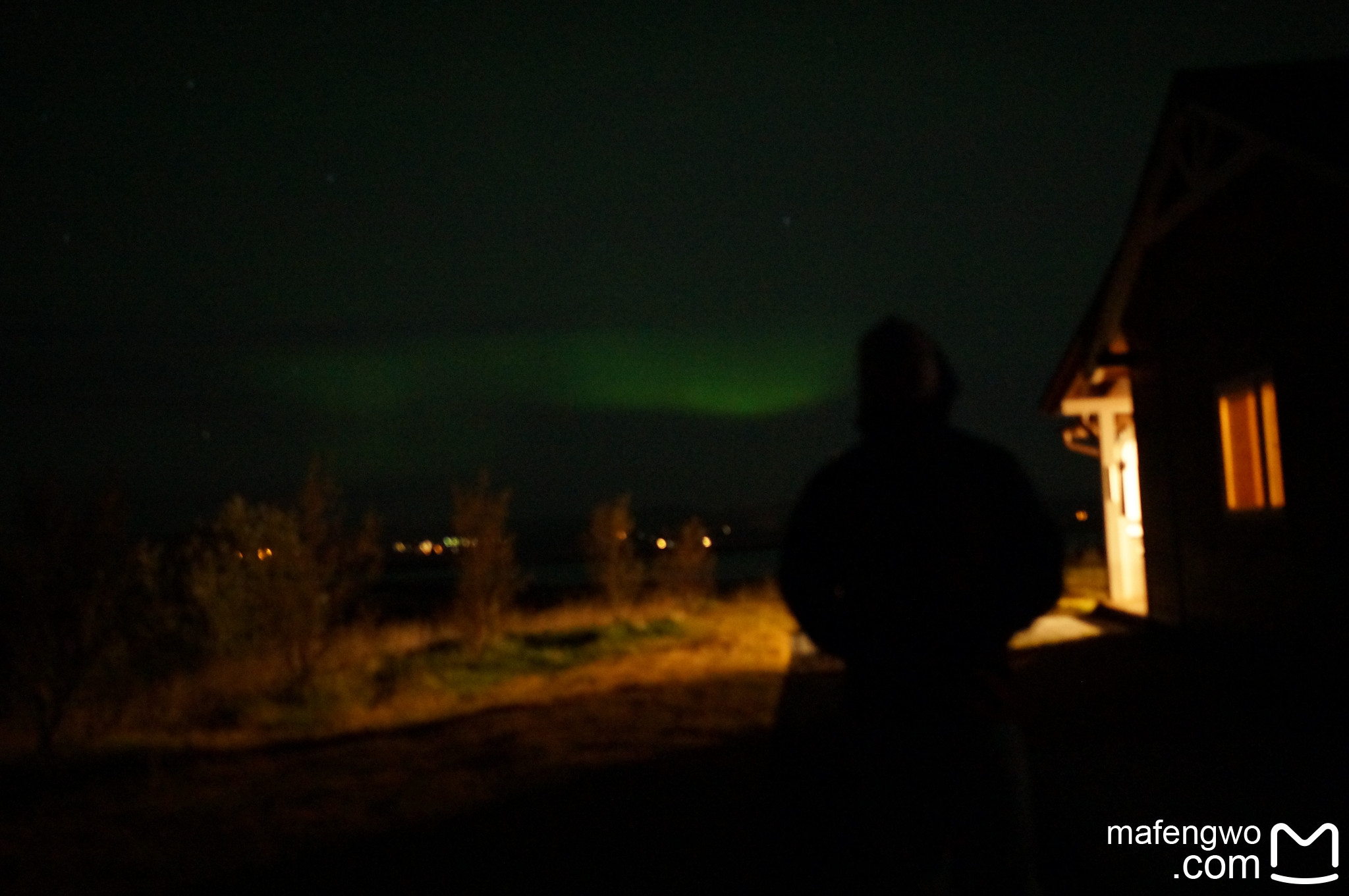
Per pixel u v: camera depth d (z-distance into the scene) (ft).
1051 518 8.06
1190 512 35.73
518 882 15.83
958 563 7.84
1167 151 34.01
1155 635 37.78
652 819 18.61
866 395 8.21
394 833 18.72
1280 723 22.36
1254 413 30.58
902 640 7.82
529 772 22.80
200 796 22.21
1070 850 15.76
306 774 24.06
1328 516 25.93
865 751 7.88
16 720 28.58
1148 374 39.88
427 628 56.39
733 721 27.55
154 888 16.33
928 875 7.88
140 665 30.32
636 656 44.96
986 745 7.70
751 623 56.18
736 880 15.06
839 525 8.11
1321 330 25.93
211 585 36.04
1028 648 37.58
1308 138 24.84
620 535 63.41
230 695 34.53
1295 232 27.12
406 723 31.50
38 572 26.76
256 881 16.51
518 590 50.26
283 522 37.68
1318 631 26.68
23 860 17.93
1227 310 31.78
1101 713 25.14
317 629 37.45
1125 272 38.86
